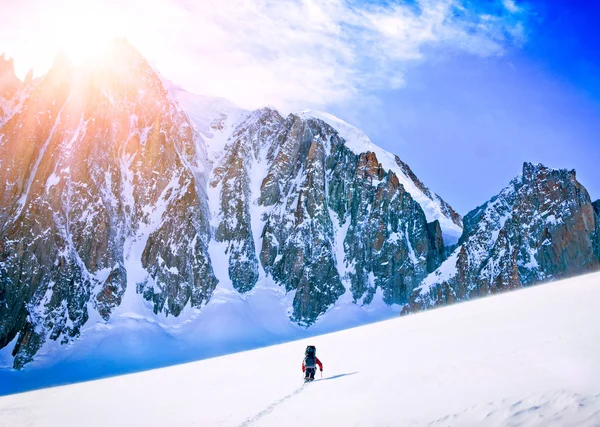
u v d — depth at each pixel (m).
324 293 171.62
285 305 170.00
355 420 16.30
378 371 24.44
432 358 23.97
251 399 25.91
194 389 33.09
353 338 46.34
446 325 36.59
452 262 142.88
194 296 161.88
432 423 13.87
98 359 130.00
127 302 152.62
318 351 40.94
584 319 23.80
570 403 12.23
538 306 32.62
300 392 24.27
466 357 21.58
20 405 38.41
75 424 27.62
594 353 16.45
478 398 14.89
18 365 125.88
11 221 152.38
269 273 179.75
